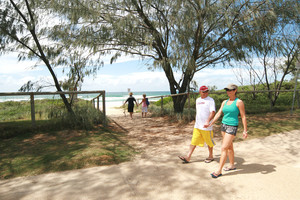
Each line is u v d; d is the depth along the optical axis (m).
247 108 10.41
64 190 2.80
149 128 7.76
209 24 7.77
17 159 4.13
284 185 2.70
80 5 6.89
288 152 4.16
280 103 12.47
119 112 16.12
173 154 4.47
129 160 4.11
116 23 7.41
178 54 7.27
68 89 7.63
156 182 2.97
